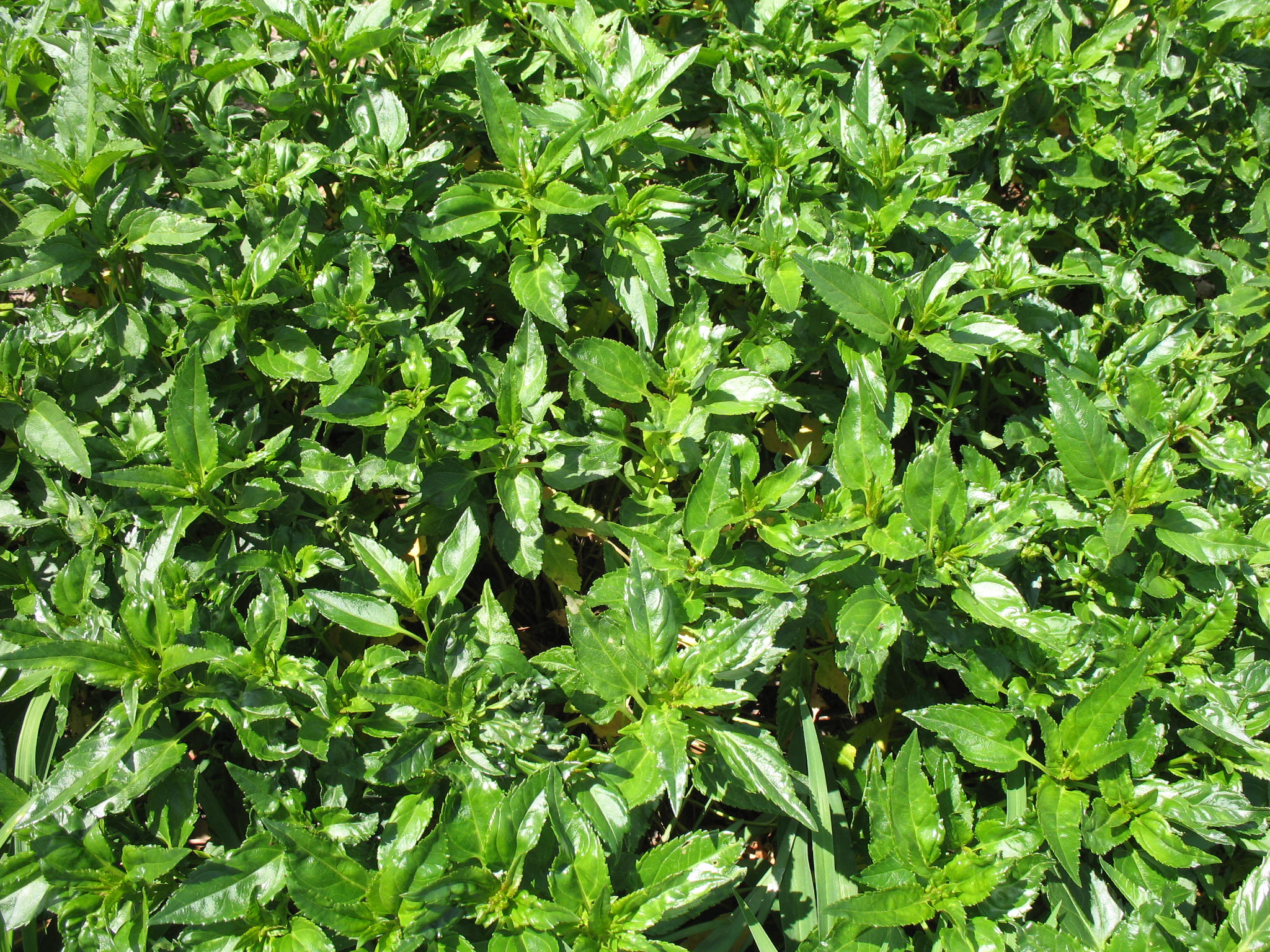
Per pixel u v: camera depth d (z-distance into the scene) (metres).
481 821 0.51
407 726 0.55
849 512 0.59
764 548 0.62
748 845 0.63
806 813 0.52
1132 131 0.77
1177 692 0.60
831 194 0.71
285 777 0.54
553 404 0.71
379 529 0.64
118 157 0.61
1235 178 0.84
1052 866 0.58
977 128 0.75
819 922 0.56
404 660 0.55
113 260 0.62
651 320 0.64
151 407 0.62
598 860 0.51
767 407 0.69
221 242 0.65
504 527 0.63
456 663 0.55
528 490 0.61
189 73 0.66
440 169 0.68
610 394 0.63
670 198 0.65
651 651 0.55
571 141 0.63
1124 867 0.57
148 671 0.52
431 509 0.64
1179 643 0.61
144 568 0.56
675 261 0.70
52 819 0.51
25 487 0.63
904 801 0.56
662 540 0.60
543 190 0.64
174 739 0.53
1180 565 0.65
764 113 0.70
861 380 0.61
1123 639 0.62
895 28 0.77
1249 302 0.73
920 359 0.69
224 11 0.69
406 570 0.57
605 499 0.72
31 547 0.60
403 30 0.70
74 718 0.60
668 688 0.55
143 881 0.51
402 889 0.50
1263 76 0.83
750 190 0.70
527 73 0.74
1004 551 0.59
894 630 0.57
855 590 0.60
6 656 0.49
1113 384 0.70
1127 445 0.69
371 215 0.64
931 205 0.70
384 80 0.71
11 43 0.66
